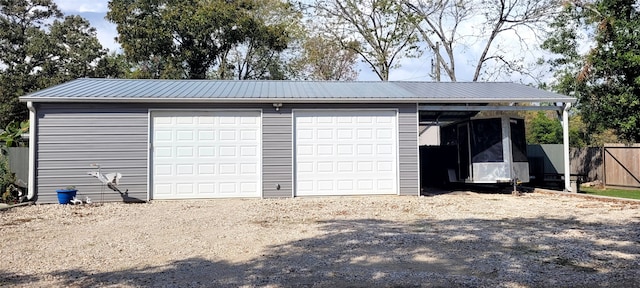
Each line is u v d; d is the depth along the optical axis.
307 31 29.05
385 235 7.20
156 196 11.99
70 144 11.62
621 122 16.08
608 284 4.59
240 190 12.30
